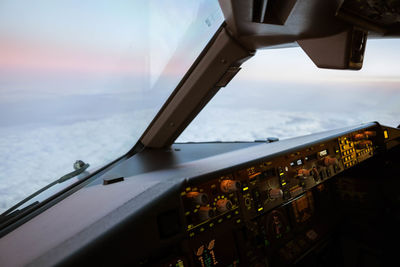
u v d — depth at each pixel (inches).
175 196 45.8
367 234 100.0
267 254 69.9
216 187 57.2
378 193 99.7
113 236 35.3
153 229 41.8
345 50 45.0
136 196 42.3
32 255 30.5
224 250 57.4
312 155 85.6
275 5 43.5
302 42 49.7
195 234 52.9
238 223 61.3
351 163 99.0
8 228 48.2
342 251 104.0
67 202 53.9
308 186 81.8
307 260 86.6
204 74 74.5
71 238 32.5
